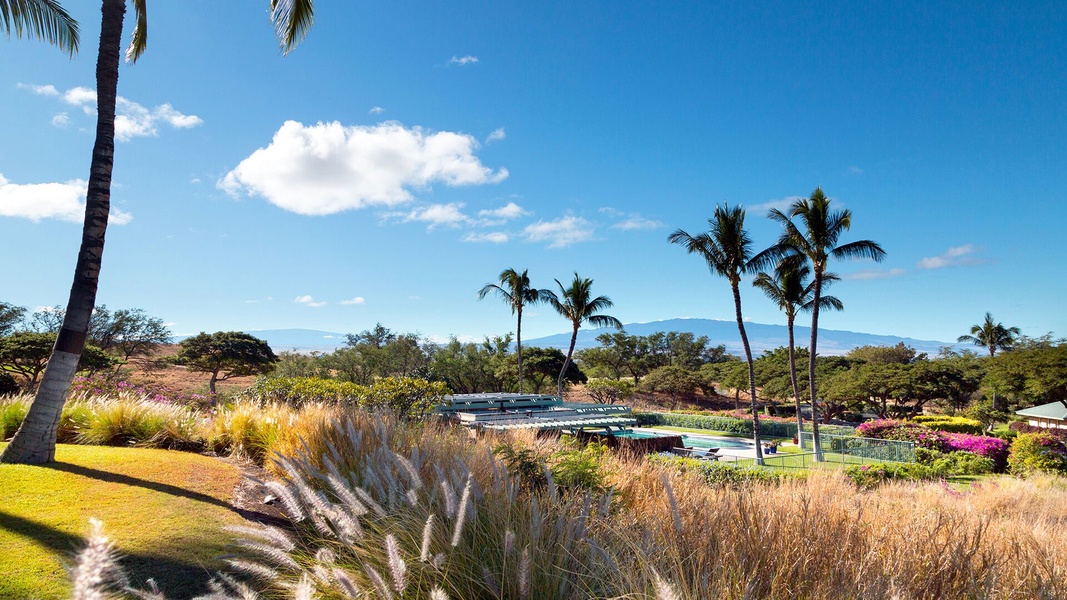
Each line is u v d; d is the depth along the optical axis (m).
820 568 3.00
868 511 4.48
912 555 3.32
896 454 22.89
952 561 3.08
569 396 59.38
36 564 3.39
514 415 19.83
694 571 2.69
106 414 8.51
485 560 2.96
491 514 3.39
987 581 2.95
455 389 42.62
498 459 5.35
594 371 74.75
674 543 2.96
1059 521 7.88
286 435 6.95
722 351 83.75
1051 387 35.78
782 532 3.35
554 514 3.58
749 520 3.54
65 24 8.55
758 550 3.12
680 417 41.00
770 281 32.19
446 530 3.23
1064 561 3.68
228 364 41.72
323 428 6.51
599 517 3.48
